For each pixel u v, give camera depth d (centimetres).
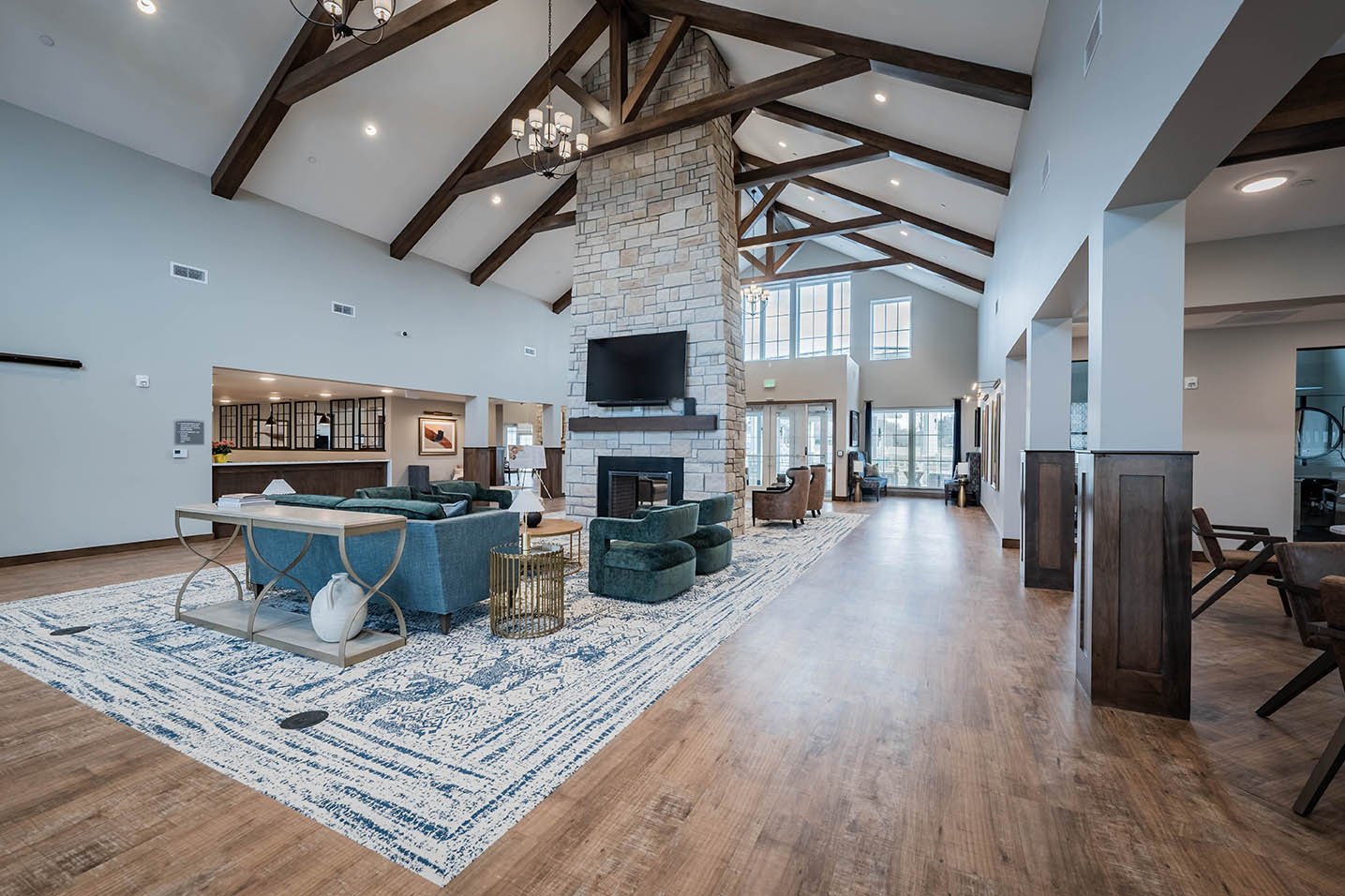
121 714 229
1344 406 512
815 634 331
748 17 520
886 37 452
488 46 607
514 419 1300
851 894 138
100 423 548
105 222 548
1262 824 164
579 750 203
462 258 920
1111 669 237
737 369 702
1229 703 243
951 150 574
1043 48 379
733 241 711
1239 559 361
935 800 175
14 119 495
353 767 192
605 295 729
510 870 146
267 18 497
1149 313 242
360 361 783
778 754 201
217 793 178
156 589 424
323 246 736
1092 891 139
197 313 614
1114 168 233
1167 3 183
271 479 730
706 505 494
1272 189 329
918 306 1254
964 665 284
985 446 946
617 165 720
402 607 351
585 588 437
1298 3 135
